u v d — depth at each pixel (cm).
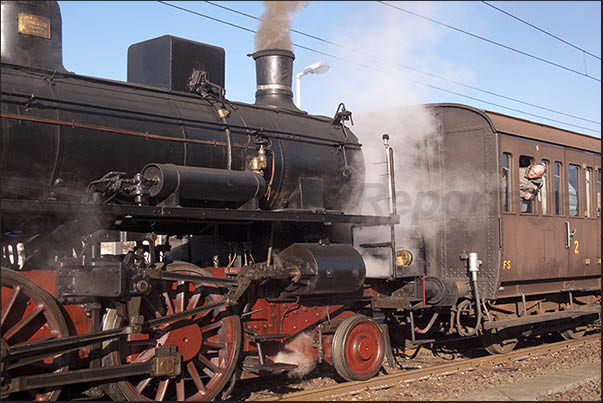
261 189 684
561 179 1173
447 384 783
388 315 1002
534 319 1039
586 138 1320
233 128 714
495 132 980
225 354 658
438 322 1077
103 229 607
